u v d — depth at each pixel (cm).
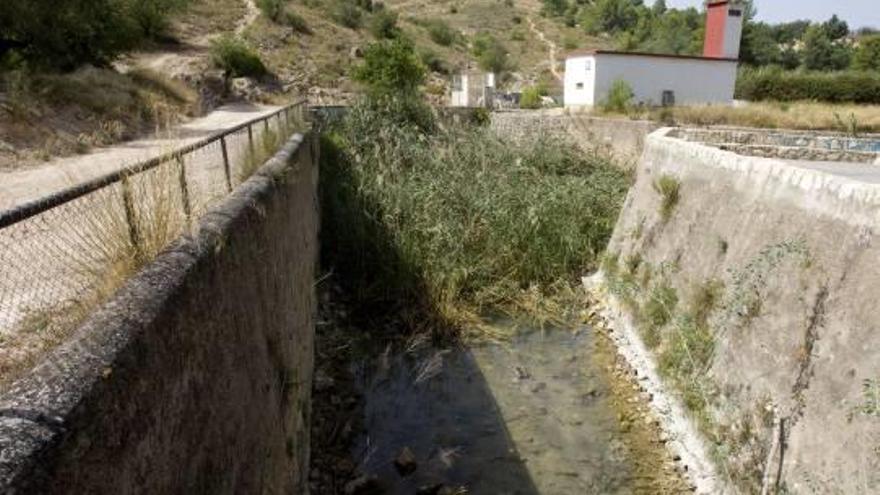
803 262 562
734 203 728
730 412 600
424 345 912
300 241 707
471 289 1066
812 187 585
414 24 6719
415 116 1945
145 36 3108
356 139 1692
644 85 2473
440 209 1165
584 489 602
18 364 240
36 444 151
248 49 3291
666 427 685
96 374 185
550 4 9656
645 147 1102
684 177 888
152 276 259
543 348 913
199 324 274
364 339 912
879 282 469
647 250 946
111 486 177
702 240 780
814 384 504
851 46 7038
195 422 251
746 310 626
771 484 508
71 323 261
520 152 1653
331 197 1259
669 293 816
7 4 1823
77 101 1457
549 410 746
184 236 316
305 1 5400
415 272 1031
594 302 1058
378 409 743
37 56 1997
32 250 415
